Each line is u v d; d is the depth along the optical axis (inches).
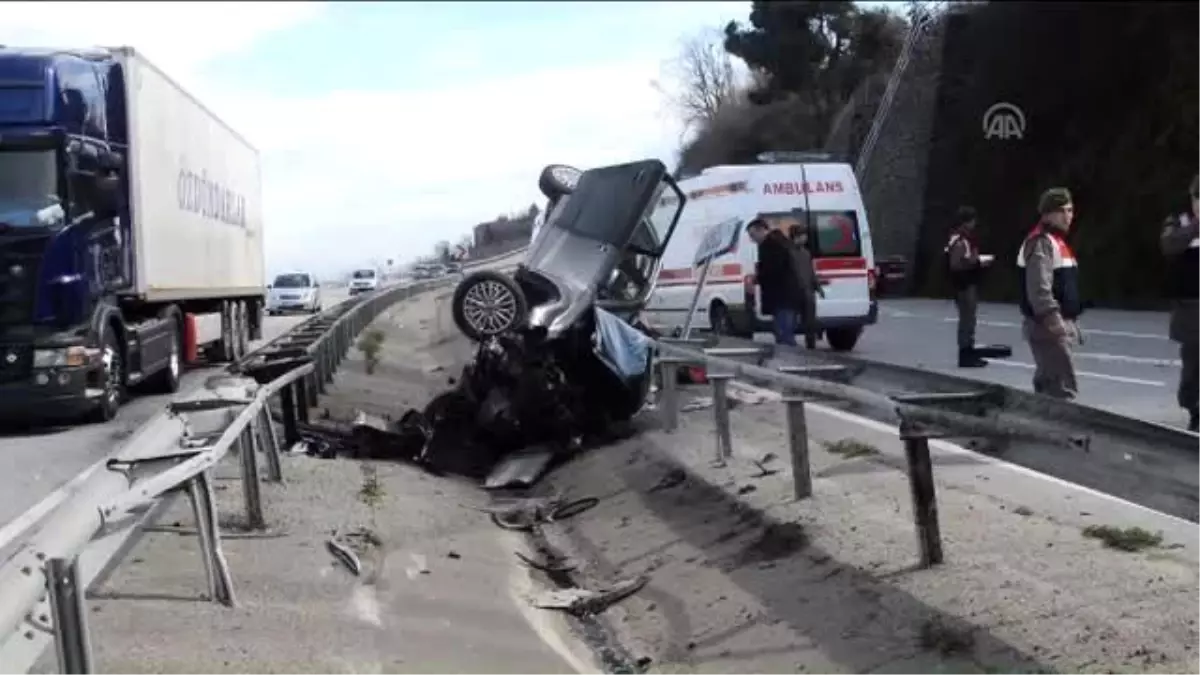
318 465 422.9
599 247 521.0
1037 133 1539.1
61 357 539.5
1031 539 258.4
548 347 480.7
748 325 769.6
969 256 657.6
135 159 624.7
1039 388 365.4
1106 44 1423.5
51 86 542.0
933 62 1748.3
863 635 227.8
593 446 481.7
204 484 248.7
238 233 925.8
